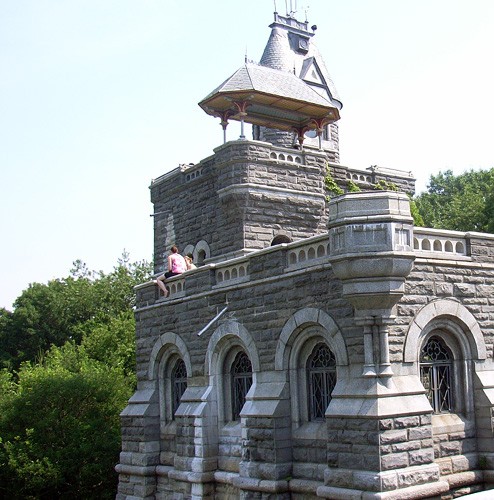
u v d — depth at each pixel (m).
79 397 34.44
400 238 16.80
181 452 23.31
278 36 39.97
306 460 18.98
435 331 18.66
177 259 26.14
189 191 32.78
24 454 31.58
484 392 18.61
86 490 32.62
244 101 30.19
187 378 23.92
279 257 20.03
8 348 70.31
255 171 29.34
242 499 20.17
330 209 17.31
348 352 17.56
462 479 18.02
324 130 39.12
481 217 56.81
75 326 66.69
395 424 16.64
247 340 20.97
